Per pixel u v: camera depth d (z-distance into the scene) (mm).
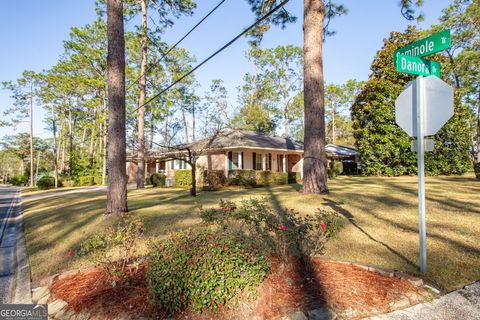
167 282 2318
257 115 31906
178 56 23469
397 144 16062
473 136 28109
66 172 34656
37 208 10148
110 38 6980
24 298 3072
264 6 9633
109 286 2916
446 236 4234
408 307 2393
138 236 4355
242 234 2766
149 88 21016
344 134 45062
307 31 8203
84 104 27844
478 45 19219
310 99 8102
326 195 7711
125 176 6938
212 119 16625
